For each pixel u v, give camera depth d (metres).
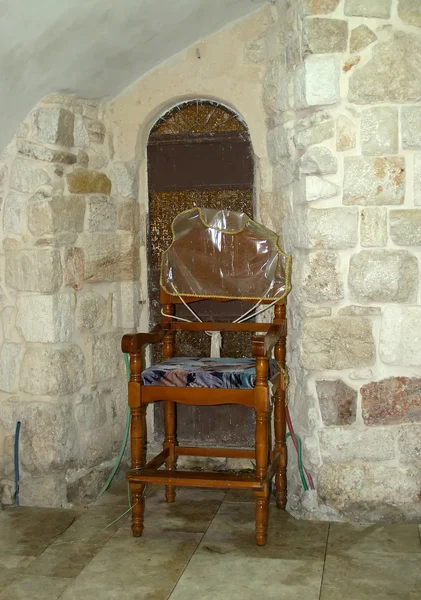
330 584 2.35
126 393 3.48
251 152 3.36
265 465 2.64
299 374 2.96
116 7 2.62
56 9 2.41
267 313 3.32
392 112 2.71
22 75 2.68
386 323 2.79
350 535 2.73
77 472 3.16
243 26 3.22
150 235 3.49
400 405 2.82
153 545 2.68
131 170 3.38
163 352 3.19
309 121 2.79
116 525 2.88
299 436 2.97
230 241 3.08
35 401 3.07
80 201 3.15
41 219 2.97
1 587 2.37
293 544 2.66
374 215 2.75
